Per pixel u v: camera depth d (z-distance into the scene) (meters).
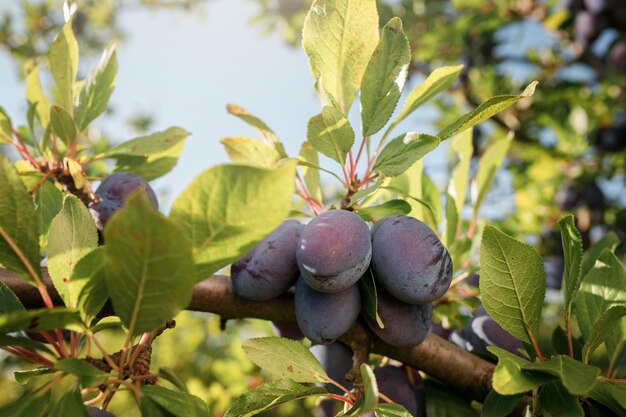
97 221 0.33
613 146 0.99
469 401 0.37
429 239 0.30
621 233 0.89
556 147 1.04
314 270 0.29
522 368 0.26
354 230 0.29
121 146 0.40
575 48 1.05
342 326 0.31
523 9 1.05
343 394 0.34
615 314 0.27
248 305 0.33
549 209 0.95
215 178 0.21
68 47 0.39
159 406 0.25
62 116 0.37
